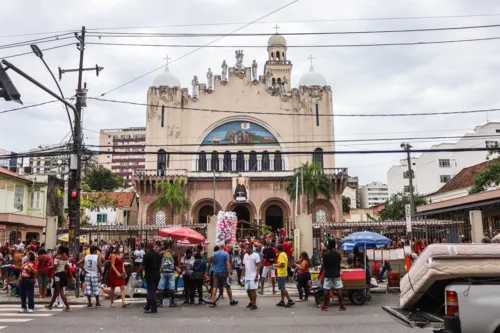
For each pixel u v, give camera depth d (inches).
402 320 335.3
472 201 1304.1
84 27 855.1
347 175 2194.9
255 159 2309.3
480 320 293.9
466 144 2982.3
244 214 2374.5
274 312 567.8
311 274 722.2
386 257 917.8
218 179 2228.1
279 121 2340.1
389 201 2989.7
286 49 3299.7
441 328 313.4
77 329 454.6
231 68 2393.0
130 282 751.7
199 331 440.1
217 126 2347.4
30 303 585.9
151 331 441.4
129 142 5664.4
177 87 2369.6
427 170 3080.7
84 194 2336.4
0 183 1534.2
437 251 328.5
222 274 629.0
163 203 2108.8
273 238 1362.0
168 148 2309.3
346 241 773.3
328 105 2358.5
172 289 623.2
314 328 452.1
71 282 807.7
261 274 847.7
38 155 887.7
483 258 317.1
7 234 1454.2
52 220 1159.6
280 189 2219.5
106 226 1403.8
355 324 474.6
